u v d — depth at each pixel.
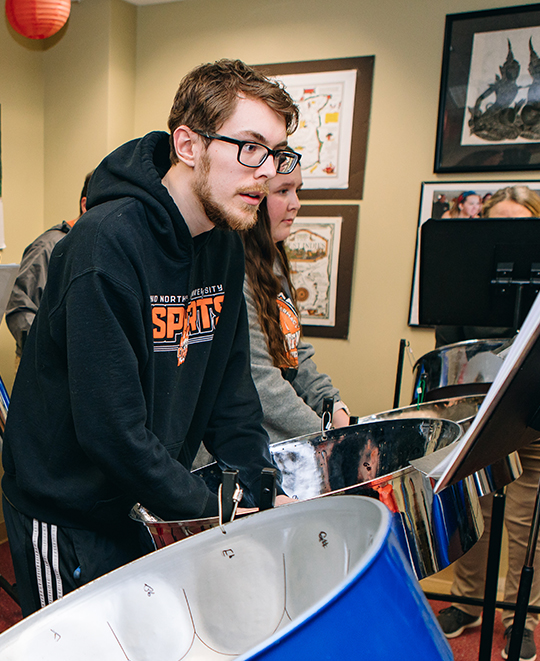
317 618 0.37
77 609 0.57
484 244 1.63
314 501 0.60
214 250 1.05
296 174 1.45
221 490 0.70
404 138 2.39
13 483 0.92
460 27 2.27
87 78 2.64
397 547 0.46
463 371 1.62
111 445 0.77
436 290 1.71
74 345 0.76
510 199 2.26
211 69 0.87
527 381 0.62
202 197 0.88
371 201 2.46
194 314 1.00
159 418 0.92
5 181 2.54
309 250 2.55
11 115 2.56
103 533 0.88
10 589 1.66
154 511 0.81
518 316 1.62
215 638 0.62
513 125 2.24
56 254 0.83
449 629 1.76
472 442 0.63
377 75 2.41
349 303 2.51
